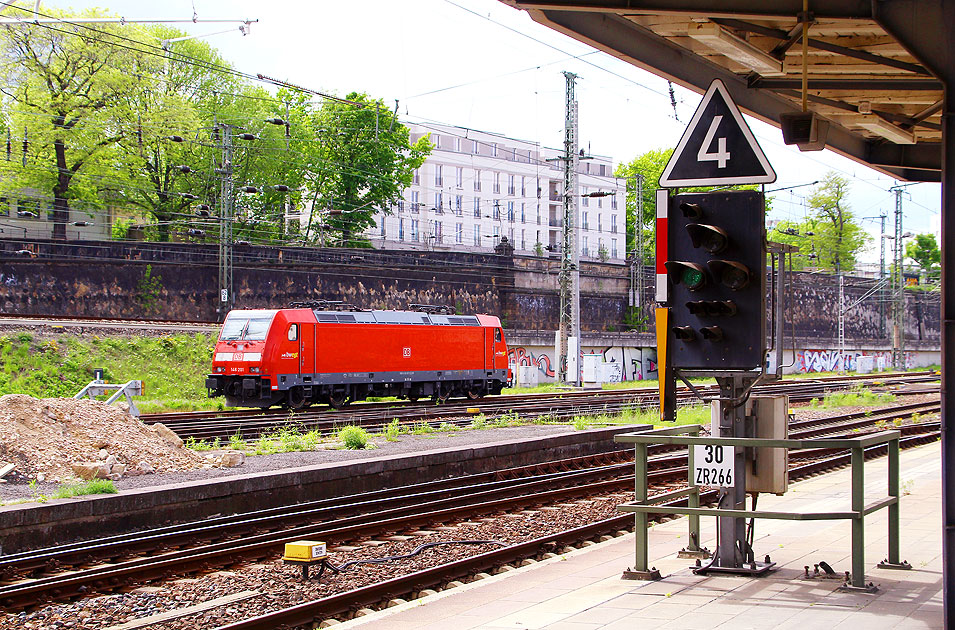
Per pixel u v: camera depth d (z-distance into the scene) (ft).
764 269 24.86
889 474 28.50
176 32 158.30
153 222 155.12
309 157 177.68
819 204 274.57
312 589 31.58
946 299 21.48
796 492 49.60
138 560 33.91
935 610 22.79
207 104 164.14
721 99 25.59
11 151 140.05
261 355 95.61
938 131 37.50
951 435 21.18
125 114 145.38
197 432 74.54
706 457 27.37
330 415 91.15
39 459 48.16
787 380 166.61
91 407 55.83
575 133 136.98
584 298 189.16
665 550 34.12
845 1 22.99
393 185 187.52
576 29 26.37
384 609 29.17
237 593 30.96
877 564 28.68
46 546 36.42
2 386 100.37
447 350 116.47
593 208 296.10
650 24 27.20
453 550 38.06
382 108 182.19
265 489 45.75
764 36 28.91
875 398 122.62
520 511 47.03
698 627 21.58
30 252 120.26
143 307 129.18
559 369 141.08
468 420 88.07
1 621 27.35
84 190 146.92
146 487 42.01
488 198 273.33
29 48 137.80
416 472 54.65
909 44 21.91
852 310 260.62
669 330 25.81
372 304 150.71
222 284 133.08
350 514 45.09
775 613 22.67
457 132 269.23
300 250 143.02
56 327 113.80
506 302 172.45
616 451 71.61
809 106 34.68
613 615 23.13
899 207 242.37
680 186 25.94
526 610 24.63
